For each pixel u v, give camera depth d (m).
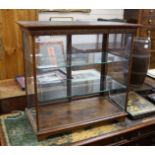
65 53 1.45
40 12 2.29
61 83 1.50
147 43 1.68
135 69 1.73
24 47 1.36
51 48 1.37
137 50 1.68
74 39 1.47
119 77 1.55
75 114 1.43
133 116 1.48
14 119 1.48
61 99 1.53
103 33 1.26
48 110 1.46
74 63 1.46
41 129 1.25
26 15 1.85
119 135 1.36
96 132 1.35
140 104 1.63
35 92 1.20
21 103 1.69
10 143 1.23
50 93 1.46
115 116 1.43
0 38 1.78
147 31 2.53
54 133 1.27
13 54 1.87
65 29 1.14
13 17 1.79
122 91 1.52
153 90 1.84
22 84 1.78
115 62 1.54
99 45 1.55
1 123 1.43
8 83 1.86
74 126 1.32
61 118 1.37
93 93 1.64
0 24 1.75
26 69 1.41
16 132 1.33
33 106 1.36
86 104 1.56
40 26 1.07
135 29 1.32
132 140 1.46
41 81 1.35
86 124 1.35
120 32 1.29
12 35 1.82
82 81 1.60
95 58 1.55
